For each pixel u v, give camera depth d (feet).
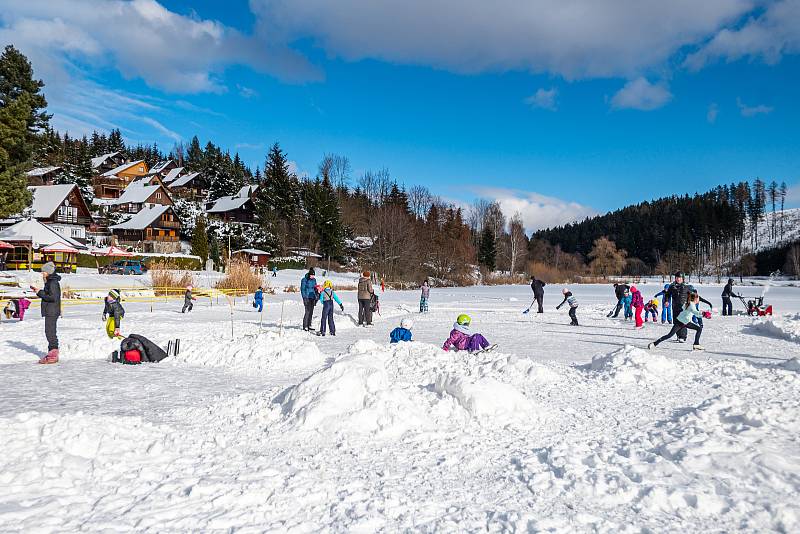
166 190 259.60
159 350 35.55
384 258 228.22
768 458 14.15
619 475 13.41
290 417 18.74
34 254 147.13
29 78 122.11
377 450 16.14
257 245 241.55
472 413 19.36
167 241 244.01
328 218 255.29
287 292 141.69
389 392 19.27
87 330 50.72
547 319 72.74
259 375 30.25
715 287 245.45
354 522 11.26
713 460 14.44
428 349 34.53
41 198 199.93
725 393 23.52
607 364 29.01
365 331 55.57
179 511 11.73
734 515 11.52
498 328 59.77
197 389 26.11
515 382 26.37
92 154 348.38
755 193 584.81
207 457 15.42
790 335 49.42
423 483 13.57
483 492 12.98
